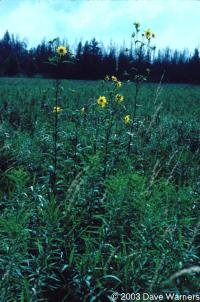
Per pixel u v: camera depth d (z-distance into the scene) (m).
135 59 6.78
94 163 4.98
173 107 18.88
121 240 4.18
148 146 7.43
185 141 9.10
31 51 62.78
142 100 19.53
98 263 3.88
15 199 4.55
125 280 3.62
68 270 3.82
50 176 5.31
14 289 3.38
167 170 6.36
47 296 3.60
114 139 6.78
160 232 4.12
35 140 7.36
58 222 4.21
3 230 3.51
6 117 11.38
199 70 78.38
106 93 6.89
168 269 3.53
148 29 6.60
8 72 60.62
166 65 79.31
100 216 4.40
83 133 7.23
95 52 68.44
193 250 3.95
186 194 5.00
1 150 6.54
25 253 3.53
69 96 15.85
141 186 4.57
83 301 3.39
